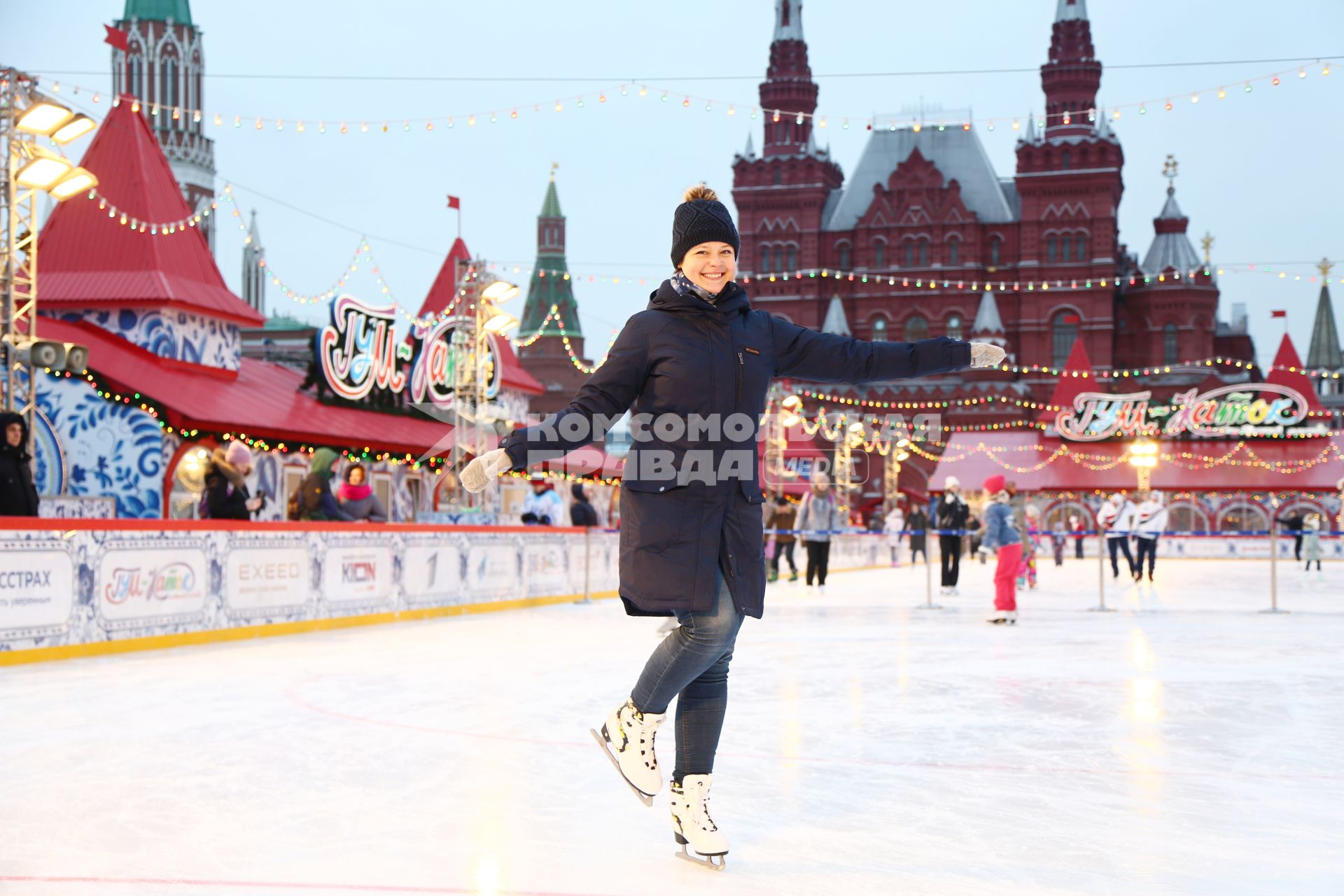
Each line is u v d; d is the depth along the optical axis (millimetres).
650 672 3438
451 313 32469
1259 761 4965
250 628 10977
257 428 19594
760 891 3158
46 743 5328
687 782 3420
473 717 6137
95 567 9305
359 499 14680
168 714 6223
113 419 18719
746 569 3377
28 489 9836
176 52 101375
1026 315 77188
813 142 82438
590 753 5117
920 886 3207
